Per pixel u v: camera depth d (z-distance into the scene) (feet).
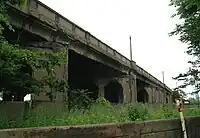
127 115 32.37
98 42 103.65
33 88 38.96
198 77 57.06
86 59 98.48
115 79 136.36
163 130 29.76
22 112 34.45
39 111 34.99
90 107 46.68
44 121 23.91
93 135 20.45
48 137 17.13
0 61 30.58
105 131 21.62
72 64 107.55
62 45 74.13
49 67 39.73
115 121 27.22
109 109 40.83
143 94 197.06
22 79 36.76
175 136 31.78
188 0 36.65
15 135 15.33
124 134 23.73
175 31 53.88
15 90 37.19
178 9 44.73
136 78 161.58
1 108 33.40
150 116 34.32
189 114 44.34
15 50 31.83
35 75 49.67
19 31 60.13
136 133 25.31
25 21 61.57
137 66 160.66
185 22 49.24
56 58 38.01
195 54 55.42
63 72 67.21
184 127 31.24
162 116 36.68
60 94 55.93
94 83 132.77
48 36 69.92
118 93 142.82
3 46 29.94
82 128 19.62
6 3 32.68
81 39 86.48
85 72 125.08
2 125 20.38
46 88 48.42
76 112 38.17
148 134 27.12
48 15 70.08
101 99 63.21
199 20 45.73
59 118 27.71
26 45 64.28
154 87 214.69
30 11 62.08
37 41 67.31
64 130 18.25
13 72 33.71
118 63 125.59
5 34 57.31
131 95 144.46
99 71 125.39
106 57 110.63
